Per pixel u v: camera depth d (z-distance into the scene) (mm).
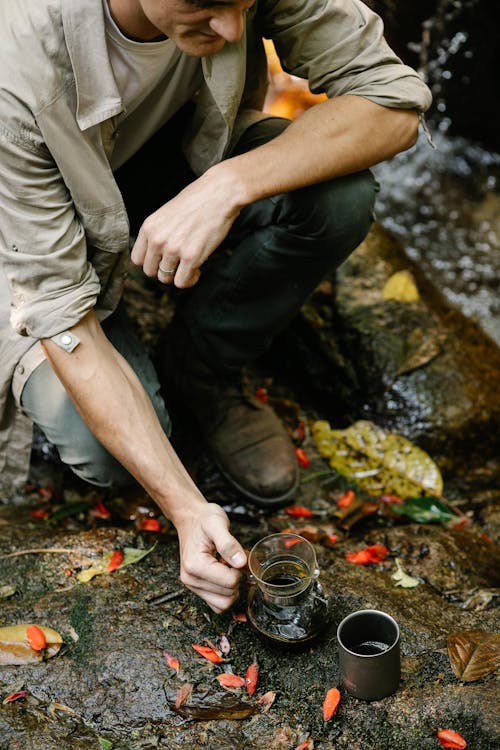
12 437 2260
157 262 1929
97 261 2021
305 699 1811
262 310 2352
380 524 2559
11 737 1749
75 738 1757
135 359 2275
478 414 2834
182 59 1931
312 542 2344
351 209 2135
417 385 2877
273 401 2979
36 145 1784
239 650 1912
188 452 2723
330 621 1947
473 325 3107
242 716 1783
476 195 4086
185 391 2574
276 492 2508
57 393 2098
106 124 1839
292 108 3311
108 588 2068
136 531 2316
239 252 2270
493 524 2586
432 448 2816
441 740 1696
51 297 1867
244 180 1899
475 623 1975
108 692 1841
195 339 2451
